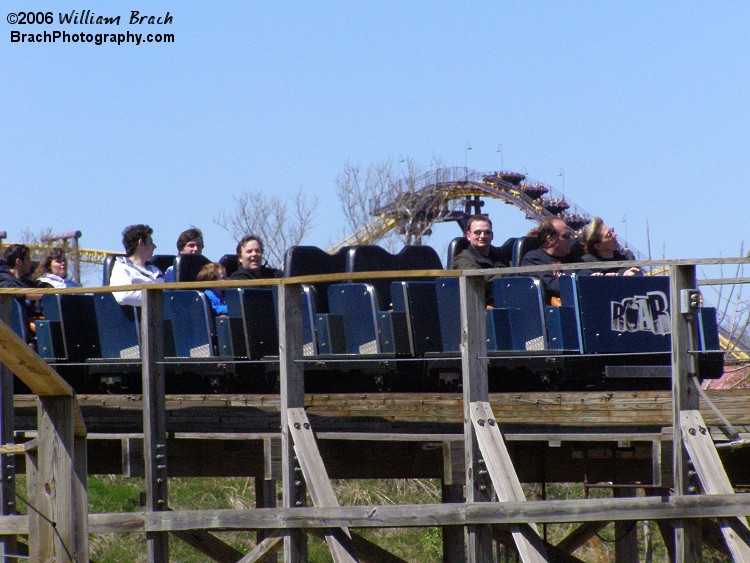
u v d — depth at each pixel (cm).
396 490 4503
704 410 1775
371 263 2467
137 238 2402
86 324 2509
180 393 2505
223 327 2344
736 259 1585
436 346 2259
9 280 2517
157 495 1964
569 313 2083
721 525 1623
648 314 2088
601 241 2292
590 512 1639
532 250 2273
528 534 1675
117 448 2317
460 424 1975
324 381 2438
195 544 2175
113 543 4050
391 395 2034
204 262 2481
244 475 2280
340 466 2072
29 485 1563
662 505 1616
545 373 2128
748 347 3167
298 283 1838
